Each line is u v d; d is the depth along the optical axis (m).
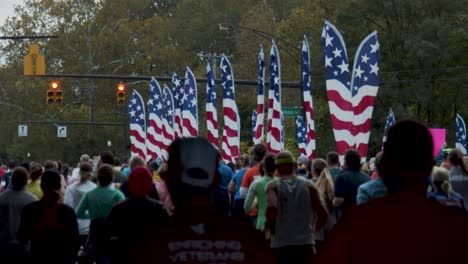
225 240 10.80
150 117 86.50
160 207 17.17
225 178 42.06
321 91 141.62
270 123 55.62
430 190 30.73
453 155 33.12
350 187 29.67
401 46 133.38
